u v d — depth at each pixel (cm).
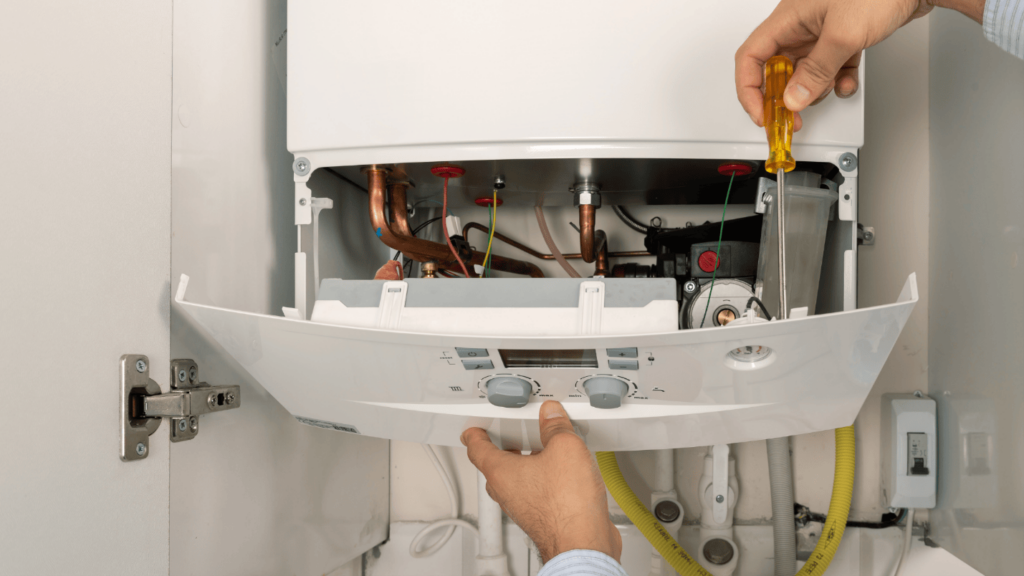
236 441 71
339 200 90
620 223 109
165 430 58
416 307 56
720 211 107
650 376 52
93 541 49
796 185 74
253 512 75
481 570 106
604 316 52
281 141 86
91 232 50
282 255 85
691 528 107
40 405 45
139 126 56
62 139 47
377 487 113
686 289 78
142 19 56
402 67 69
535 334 53
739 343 47
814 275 71
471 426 62
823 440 107
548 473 48
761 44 61
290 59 73
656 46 66
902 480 98
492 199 101
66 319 48
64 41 48
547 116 66
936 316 101
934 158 103
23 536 43
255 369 63
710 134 66
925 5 59
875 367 51
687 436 62
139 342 55
